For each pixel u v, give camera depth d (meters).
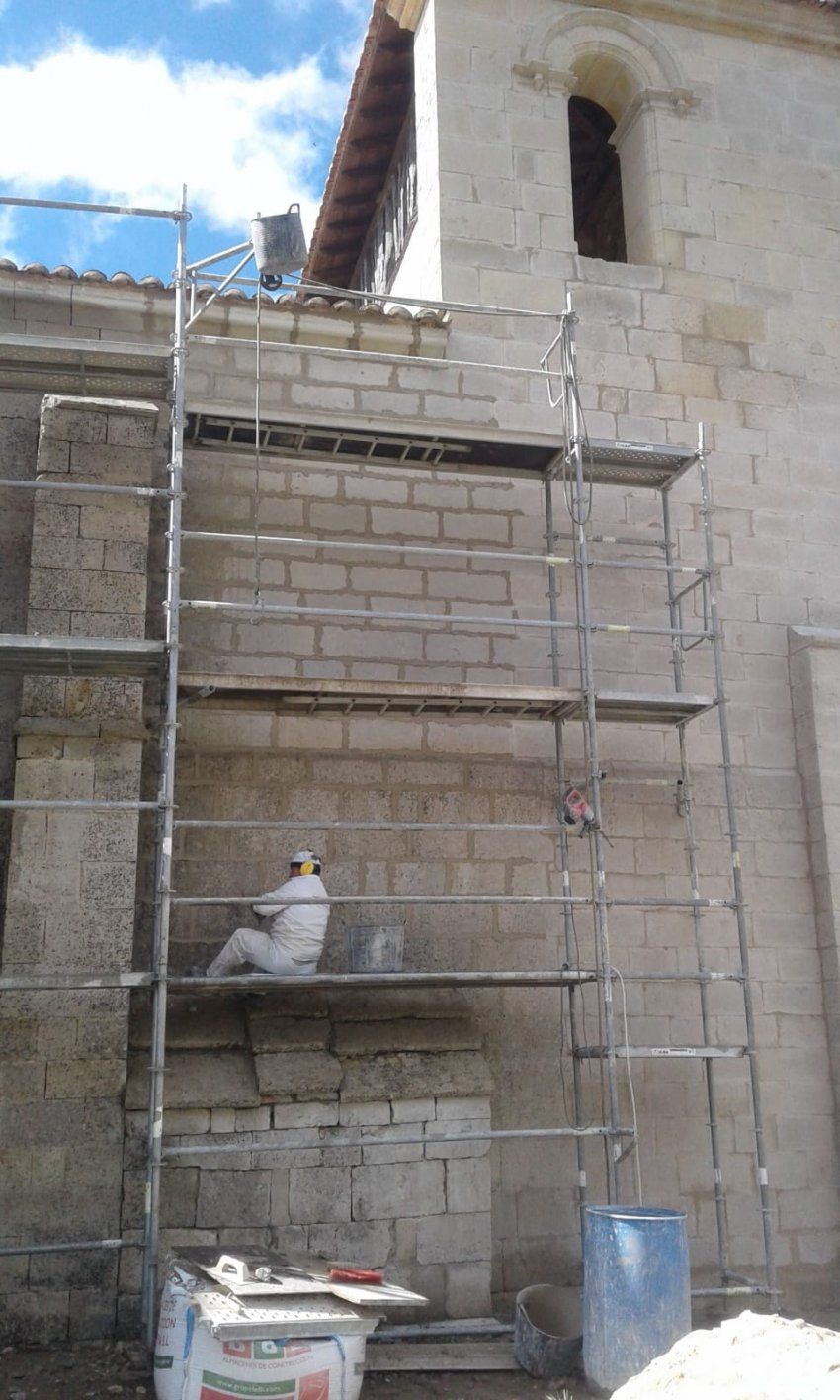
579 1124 8.55
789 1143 9.47
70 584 8.45
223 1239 7.66
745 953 8.92
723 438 10.86
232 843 8.92
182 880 8.76
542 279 10.77
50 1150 7.55
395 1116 8.11
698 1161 9.26
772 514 10.80
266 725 9.20
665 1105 9.30
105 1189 7.55
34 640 7.37
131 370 8.55
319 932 8.29
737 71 11.93
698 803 9.96
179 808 8.87
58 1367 6.92
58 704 8.23
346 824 8.08
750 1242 9.20
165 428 9.40
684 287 11.13
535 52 11.32
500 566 10.00
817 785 10.05
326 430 9.25
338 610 8.19
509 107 11.15
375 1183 7.99
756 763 10.19
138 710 8.34
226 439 9.38
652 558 10.36
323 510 9.73
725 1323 5.94
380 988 8.84
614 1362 6.75
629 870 9.64
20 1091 7.59
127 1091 7.73
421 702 8.84
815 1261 9.28
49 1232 7.42
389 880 9.18
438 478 10.04
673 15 11.84
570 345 9.41
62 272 9.55
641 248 11.40
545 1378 7.16
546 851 9.52
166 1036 8.12
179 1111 7.78
